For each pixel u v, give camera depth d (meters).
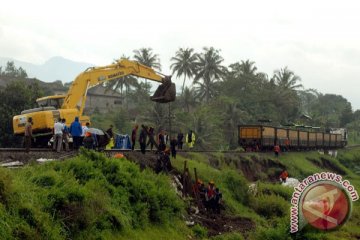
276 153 41.25
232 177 24.77
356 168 60.88
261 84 77.56
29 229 9.41
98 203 12.35
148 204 15.25
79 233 10.99
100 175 14.30
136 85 77.88
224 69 79.31
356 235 21.34
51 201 10.83
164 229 15.27
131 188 15.17
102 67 23.98
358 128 105.81
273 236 15.27
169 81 22.70
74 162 14.02
